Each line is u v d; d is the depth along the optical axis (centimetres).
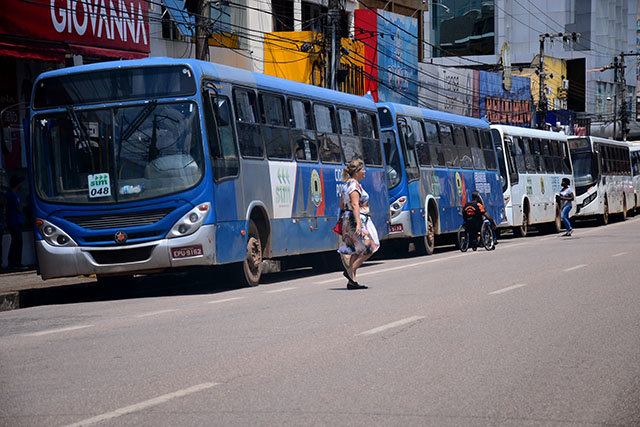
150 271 1489
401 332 959
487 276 1650
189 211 1448
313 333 959
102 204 1451
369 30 4212
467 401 633
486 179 3162
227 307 1238
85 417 593
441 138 2761
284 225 1761
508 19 9681
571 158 4406
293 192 1805
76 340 945
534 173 3725
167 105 1471
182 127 1464
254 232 1652
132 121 1468
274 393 663
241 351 850
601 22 10375
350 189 1462
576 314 1096
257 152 1667
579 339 906
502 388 677
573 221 4578
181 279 1920
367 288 1476
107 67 1481
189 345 892
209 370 757
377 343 888
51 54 1986
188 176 1454
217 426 565
